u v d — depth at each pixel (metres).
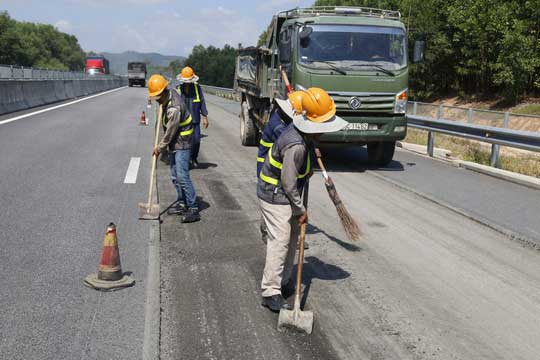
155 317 3.75
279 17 11.22
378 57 9.85
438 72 37.84
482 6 30.58
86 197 7.09
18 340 3.38
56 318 3.69
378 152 10.57
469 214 6.83
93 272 4.51
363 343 3.53
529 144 9.52
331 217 6.59
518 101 30.91
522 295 4.41
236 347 3.41
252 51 12.96
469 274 4.84
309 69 9.57
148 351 3.29
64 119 17.53
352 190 8.24
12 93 19.94
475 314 4.02
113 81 60.75
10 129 14.00
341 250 5.38
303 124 3.65
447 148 14.87
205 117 9.78
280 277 3.96
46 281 4.30
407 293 4.37
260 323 3.76
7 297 3.99
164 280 4.47
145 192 7.56
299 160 3.67
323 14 10.43
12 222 5.85
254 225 6.14
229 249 5.29
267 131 4.28
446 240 5.82
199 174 9.20
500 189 8.49
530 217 6.75
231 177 8.98
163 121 6.31
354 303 4.14
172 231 5.85
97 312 3.80
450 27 34.69
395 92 9.80
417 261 5.13
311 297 4.24
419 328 3.77
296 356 3.33
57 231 5.59
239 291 4.29
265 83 11.39
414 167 10.64
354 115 9.82
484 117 14.19
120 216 6.25
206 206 6.97
